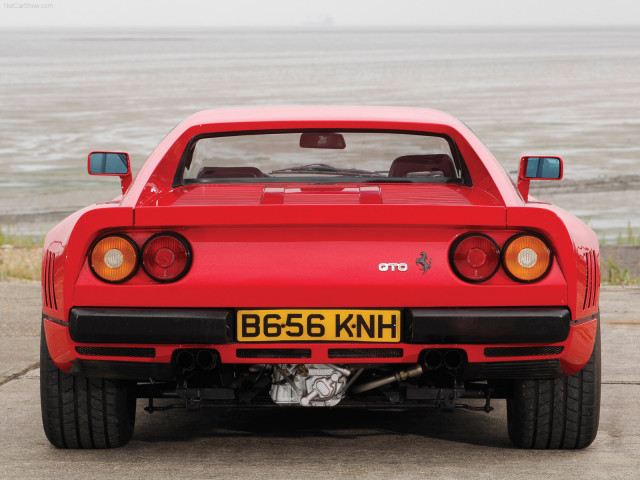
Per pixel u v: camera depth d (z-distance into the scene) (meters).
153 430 7.05
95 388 6.15
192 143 7.00
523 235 5.50
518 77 149.38
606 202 36.09
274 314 5.50
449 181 6.85
